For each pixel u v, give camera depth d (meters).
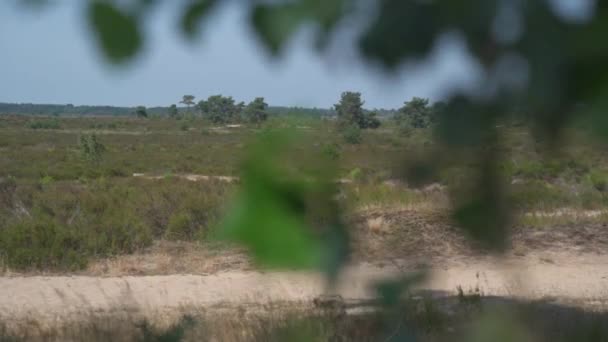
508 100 1.66
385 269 2.53
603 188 44.34
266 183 1.94
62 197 46.81
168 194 44.66
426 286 2.53
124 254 35.00
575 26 1.62
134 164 127.19
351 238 2.05
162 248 35.53
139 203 42.97
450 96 1.72
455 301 19.73
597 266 31.81
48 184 67.50
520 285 2.27
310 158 1.98
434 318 10.35
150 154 151.50
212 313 21.80
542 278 28.73
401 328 2.97
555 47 1.60
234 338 14.20
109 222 37.50
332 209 2.04
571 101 1.59
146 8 1.95
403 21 1.73
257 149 1.95
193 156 128.88
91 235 35.66
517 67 1.65
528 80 1.62
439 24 1.71
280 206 1.94
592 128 1.56
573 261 32.78
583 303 23.55
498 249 1.92
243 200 1.94
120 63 1.92
